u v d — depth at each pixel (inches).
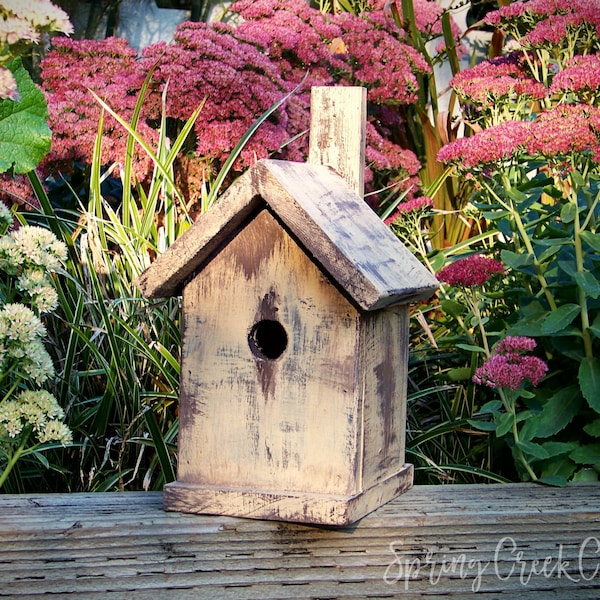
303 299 61.4
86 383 103.0
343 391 61.2
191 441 64.9
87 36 173.0
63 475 94.5
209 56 124.0
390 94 138.9
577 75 92.1
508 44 147.1
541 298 94.0
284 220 59.6
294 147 131.9
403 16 150.9
